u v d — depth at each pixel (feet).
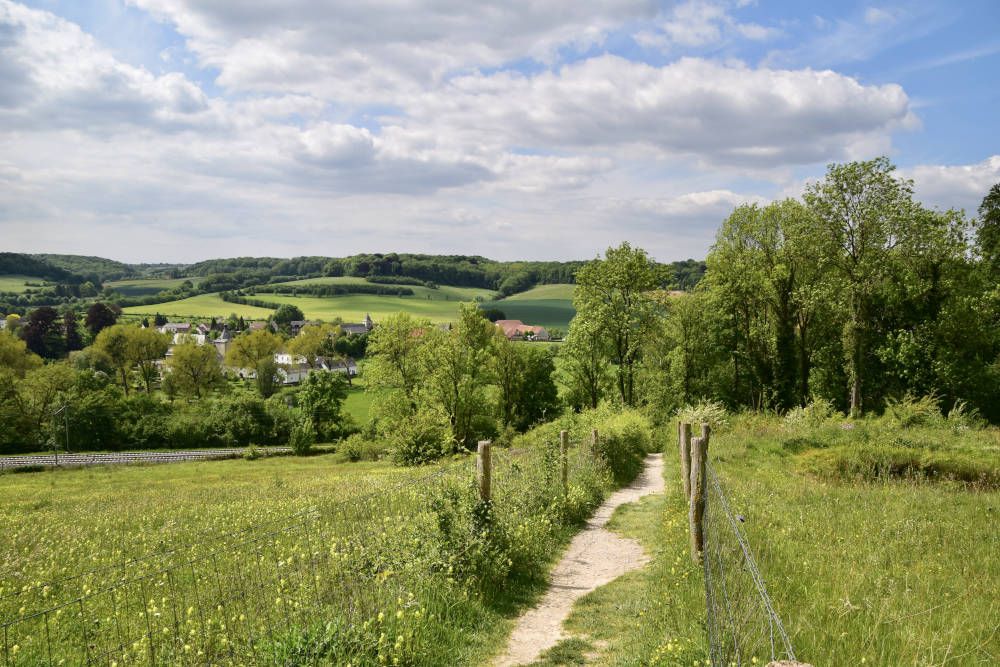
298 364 498.28
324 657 16.75
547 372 235.61
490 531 27.73
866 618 18.19
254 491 82.84
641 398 179.11
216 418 280.92
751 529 30.01
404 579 22.27
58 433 260.62
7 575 31.37
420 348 194.39
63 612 24.41
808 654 15.71
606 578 28.86
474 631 21.65
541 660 19.47
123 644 19.17
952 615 18.76
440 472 34.24
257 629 19.25
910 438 64.54
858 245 116.98
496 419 219.00
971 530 30.91
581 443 61.11
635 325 161.58
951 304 119.03
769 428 87.92
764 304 146.10
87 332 508.53
